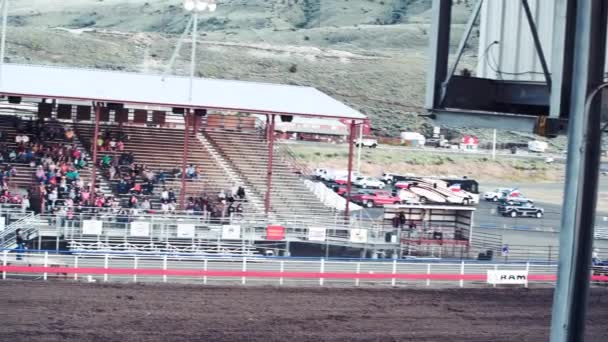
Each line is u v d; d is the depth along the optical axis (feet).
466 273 114.42
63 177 135.13
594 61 34.50
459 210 140.97
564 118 42.50
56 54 412.98
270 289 100.78
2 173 133.49
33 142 143.33
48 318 82.43
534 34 44.80
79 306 87.45
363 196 191.93
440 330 87.10
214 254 111.55
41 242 112.68
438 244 134.00
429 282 110.73
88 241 114.62
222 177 151.23
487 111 50.93
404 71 435.12
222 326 83.05
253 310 90.07
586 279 34.86
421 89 408.87
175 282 101.45
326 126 279.90
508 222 194.08
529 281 114.42
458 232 141.08
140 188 138.92
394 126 356.79
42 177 134.10
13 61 390.42
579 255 34.73
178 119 170.60
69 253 104.73
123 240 115.96
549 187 266.57
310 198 152.15
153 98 134.82
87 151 146.41
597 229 185.68
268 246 121.49
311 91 163.12
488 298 103.96
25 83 133.80
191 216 126.31
